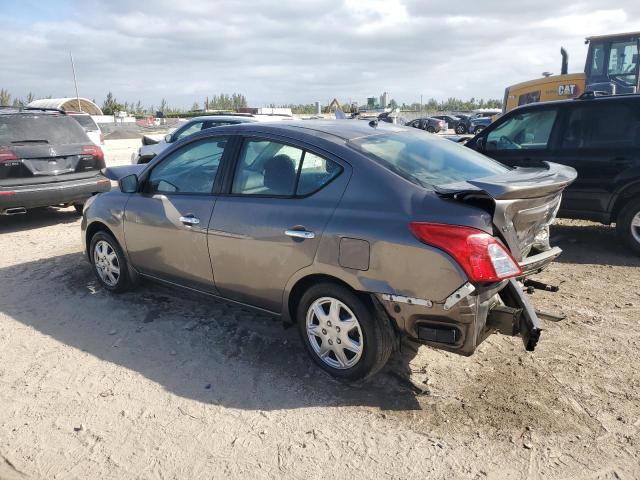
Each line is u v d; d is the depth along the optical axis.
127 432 3.20
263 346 4.20
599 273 5.82
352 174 3.51
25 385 3.72
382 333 3.40
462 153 4.32
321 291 3.56
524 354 3.99
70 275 5.98
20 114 8.43
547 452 2.94
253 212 3.87
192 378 3.77
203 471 2.87
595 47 12.13
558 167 4.11
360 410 3.36
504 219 3.16
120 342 4.34
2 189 7.87
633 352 3.99
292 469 2.87
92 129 18.84
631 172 6.16
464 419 3.24
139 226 4.75
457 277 3.01
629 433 3.06
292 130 3.92
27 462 2.96
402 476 2.80
